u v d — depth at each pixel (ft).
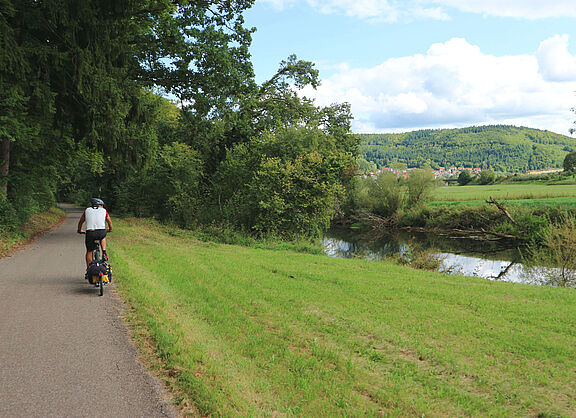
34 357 14.93
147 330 18.17
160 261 40.42
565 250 51.06
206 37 65.31
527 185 245.86
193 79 68.18
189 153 91.66
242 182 83.97
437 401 15.49
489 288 36.76
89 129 51.42
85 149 70.18
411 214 142.92
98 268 23.98
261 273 39.60
